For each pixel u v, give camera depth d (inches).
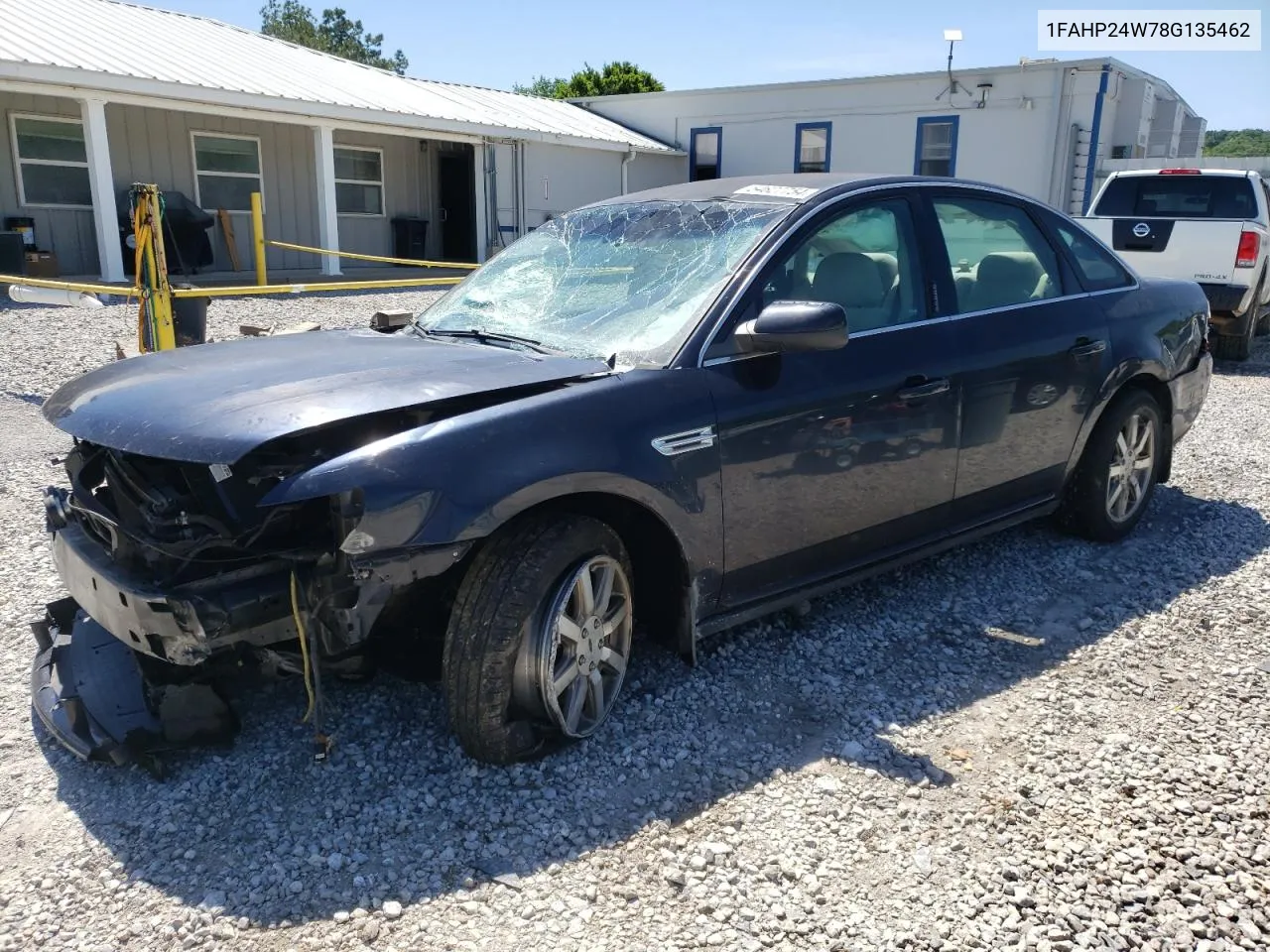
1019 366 162.9
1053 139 783.1
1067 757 120.9
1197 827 107.2
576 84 1829.5
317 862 102.5
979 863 102.0
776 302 125.2
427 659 124.7
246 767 119.0
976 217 167.9
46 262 555.2
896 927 93.3
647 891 98.6
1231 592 171.2
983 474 162.9
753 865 102.0
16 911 95.4
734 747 123.6
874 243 151.3
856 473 142.7
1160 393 197.5
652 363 126.9
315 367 121.8
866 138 872.3
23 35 552.7
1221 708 132.3
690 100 957.2
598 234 159.3
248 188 693.3
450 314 156.5
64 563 119.9
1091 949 90.3
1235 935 91.7
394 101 701.9
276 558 106.9
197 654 102.9
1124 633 155.4
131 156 625.3
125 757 114.8
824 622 159.3
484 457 107.3
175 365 128.9
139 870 101.3
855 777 117.3
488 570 112.2
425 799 112.7
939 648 150.8
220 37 748.6
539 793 113.7
